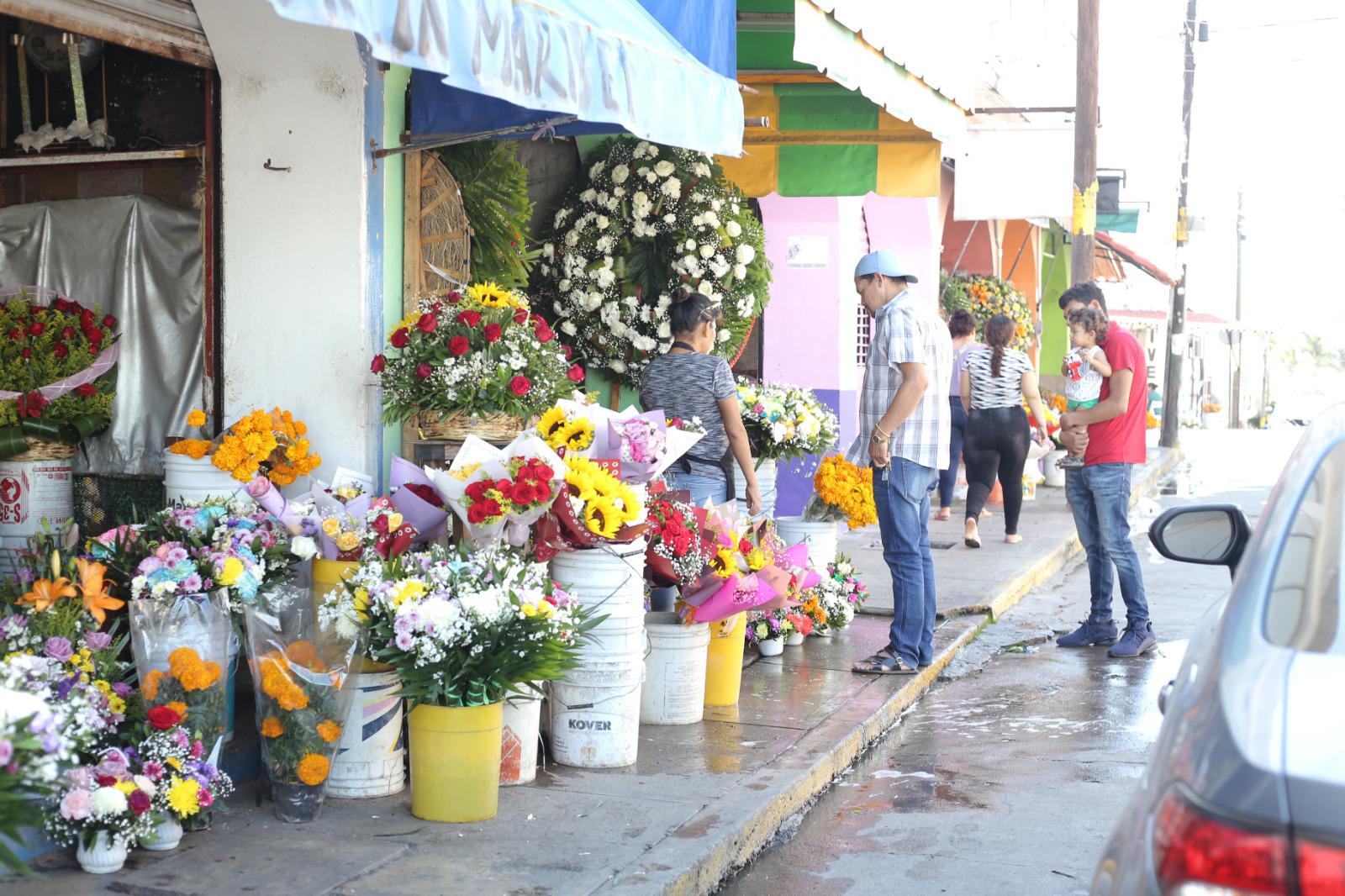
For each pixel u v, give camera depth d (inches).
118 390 247.6
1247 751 83.1
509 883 155.9
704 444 262.5
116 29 216.4
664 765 208.4
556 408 216.8
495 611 173.2
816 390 500.4
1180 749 90.8
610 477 199.8
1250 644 95.8
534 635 176.1
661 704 231.8
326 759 173.8
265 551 189.3
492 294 237.0
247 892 150.8
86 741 148.8
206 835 169.2
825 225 496.4
